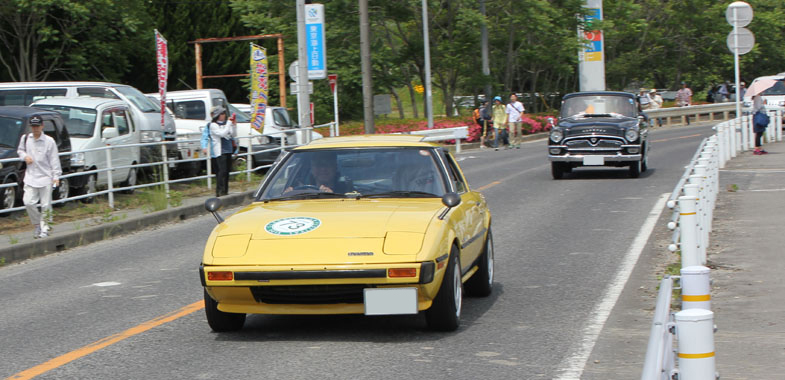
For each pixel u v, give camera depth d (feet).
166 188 75.87
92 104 75.97
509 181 85.30
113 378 24.29
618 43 237.04
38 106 75.82
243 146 100.17
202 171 91.91
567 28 186.80
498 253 45.57
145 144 75.77
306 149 33.19
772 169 83.25
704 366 15.71
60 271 45.42
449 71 188.03
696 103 229.66
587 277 38.29
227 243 27.53
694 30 238.07
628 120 84.69
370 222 27.84
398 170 31.91
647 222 54.90
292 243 27.02
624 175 89.20
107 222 60.75
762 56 264.11
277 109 106.22
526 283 37.52
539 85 244.83
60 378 24.41
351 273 25.98
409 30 191.42
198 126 102.89
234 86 190.08
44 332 30.66
